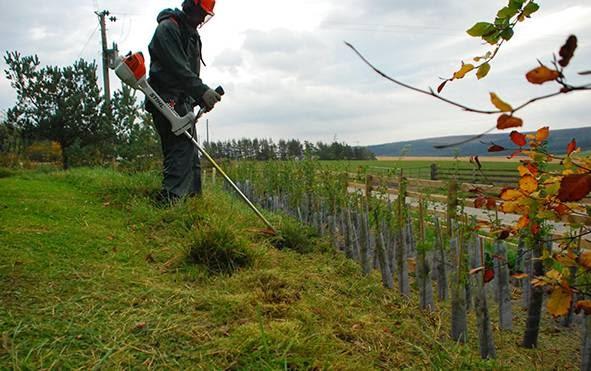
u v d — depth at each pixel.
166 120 5.03
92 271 3.15
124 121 12.61
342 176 5.92
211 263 3.63
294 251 4.81
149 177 6.09
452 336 3.22
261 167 10.51
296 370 2.22
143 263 3.53
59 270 3.06
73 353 2.13
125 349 2.22
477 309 2.96
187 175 5.21
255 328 2.50
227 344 2.35
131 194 5.41
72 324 2.37
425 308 3.75
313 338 2.56
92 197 5.51
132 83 4.77
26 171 13.12
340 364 2.32
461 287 3.17
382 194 5.30
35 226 3.98
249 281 3.36
